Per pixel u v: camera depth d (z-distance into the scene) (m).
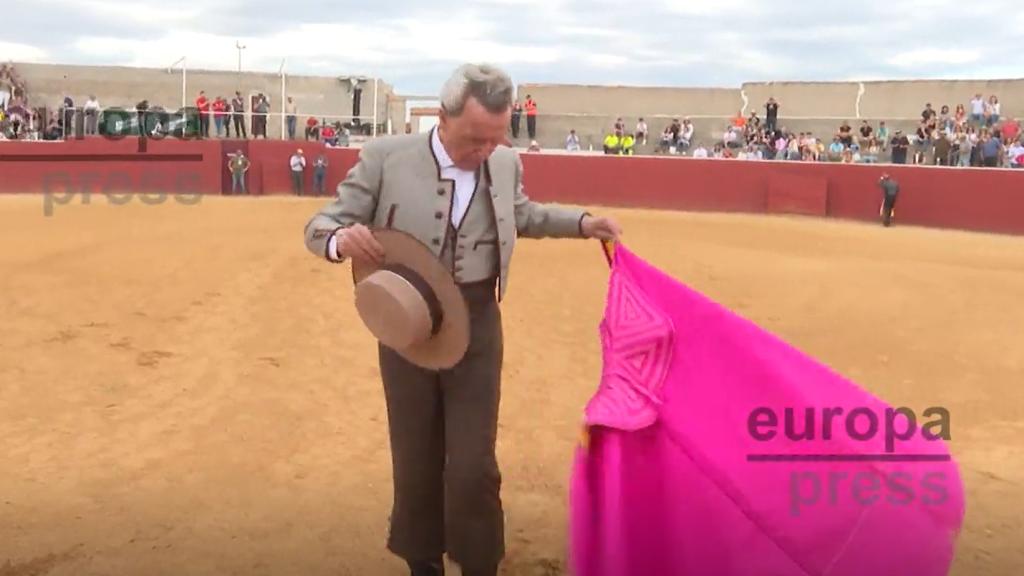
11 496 3.31
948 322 7.02
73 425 4.23
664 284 2.30
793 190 18.25
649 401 2.24
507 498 3.38
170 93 25.25
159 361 5.40
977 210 16.53
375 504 3.29
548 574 2.71
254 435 4.12
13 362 5.28
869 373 5.47
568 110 24.86
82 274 8.23
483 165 2.20
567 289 8.15
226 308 6.93
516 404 4.71
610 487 2.20
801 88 23.31
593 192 19.72
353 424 4.31
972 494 3.48
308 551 2.86
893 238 14.45
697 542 2.21
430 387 2.26
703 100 24.28
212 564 2.74
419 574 2.41
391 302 2.03
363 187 2.20
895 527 2.17
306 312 6.83
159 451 3.88
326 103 26.81
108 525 3.04
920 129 20.20
